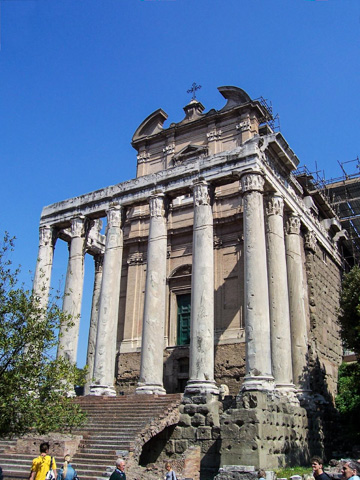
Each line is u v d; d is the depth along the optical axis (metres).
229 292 33.97
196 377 25.12
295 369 29.47
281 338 27.39
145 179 32.12
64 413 18.53
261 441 21.17
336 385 35.81
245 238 26.50
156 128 42.84
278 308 28.03
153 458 24.09
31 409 17.75
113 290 30.91
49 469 15.10
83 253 33.88
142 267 38.66
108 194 33.41
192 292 27.20
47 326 19.14
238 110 38.09
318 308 35.31
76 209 34.59
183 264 36.53
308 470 21.78
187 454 21.61
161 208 30.92
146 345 27.98
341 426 32.28
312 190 41.59
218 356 32.56
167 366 34.53
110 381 29.16
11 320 18.88
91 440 22.39
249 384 23.16
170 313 36.00
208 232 28.22
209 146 38.41
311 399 28.84
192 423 23.86
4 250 19.86
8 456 22.39
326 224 41.97
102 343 29.61
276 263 28.92
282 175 32.06
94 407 26.48
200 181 29.41
